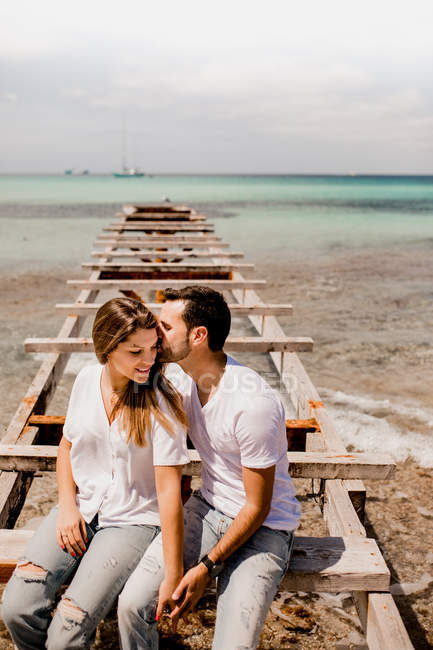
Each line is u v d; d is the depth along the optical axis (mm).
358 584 2096
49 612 1923
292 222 30969
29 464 2764
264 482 1837
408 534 3533
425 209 44688
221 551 1834
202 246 11000
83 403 2076
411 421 5191
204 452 2057
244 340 4781
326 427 3422
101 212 35688
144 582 1821
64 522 2020
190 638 2523
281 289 12305
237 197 62531
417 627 2748
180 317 1913
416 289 12273
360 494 2779
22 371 6453
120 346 1853
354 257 17719
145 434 1926
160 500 1889
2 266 14789
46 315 9344
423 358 7273
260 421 1815
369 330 8758
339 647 2561
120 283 7316
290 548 2035
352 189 96938
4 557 2127
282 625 2689
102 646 2492
